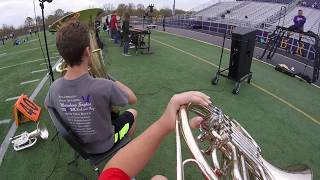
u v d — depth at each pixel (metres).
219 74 7.72
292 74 9.60
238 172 1.01
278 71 10.16
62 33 2.09
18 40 20.12
